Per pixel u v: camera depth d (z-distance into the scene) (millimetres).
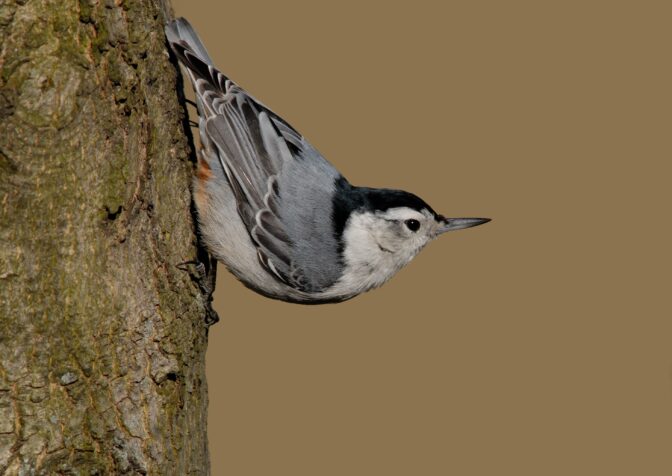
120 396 8102
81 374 7812
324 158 10094
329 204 9812
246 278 9836
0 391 7477
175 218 8875
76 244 7637
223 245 9430
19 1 7043
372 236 10102
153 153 8367
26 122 7164
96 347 7879
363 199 10109
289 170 9641
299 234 9609
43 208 7406
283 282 9797
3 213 7266
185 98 9219
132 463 8180
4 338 7434
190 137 9305
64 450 7770
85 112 7461
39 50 7152
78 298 7711
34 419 7621
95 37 7496
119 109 7785
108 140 7723
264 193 9438
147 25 8195
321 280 9875
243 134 9367
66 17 7281
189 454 8922
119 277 8008
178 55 8703
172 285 8734
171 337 8578
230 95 9344
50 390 7676
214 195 9258
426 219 10500
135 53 7957
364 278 10242
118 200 7840
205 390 9500
